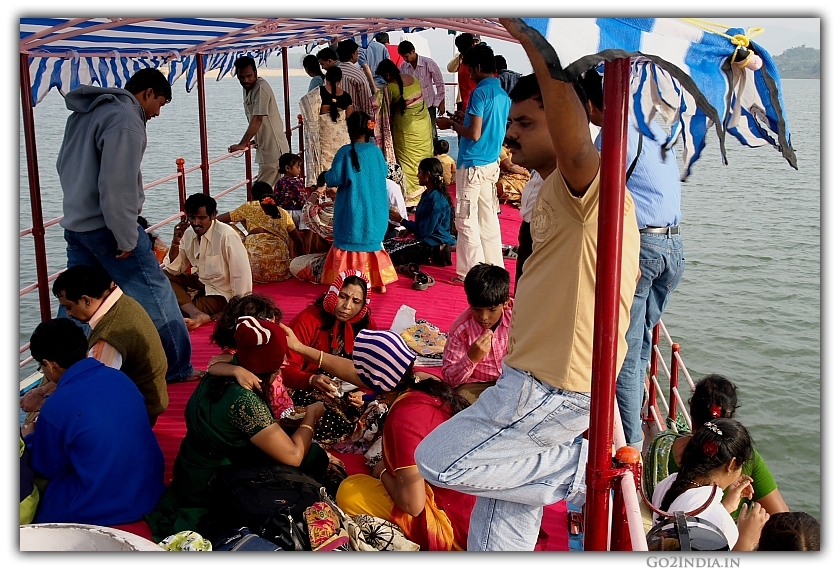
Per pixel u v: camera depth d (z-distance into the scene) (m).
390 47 13.21
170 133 34.41
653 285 4.53
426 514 3.66
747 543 3.56
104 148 4.73
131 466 3.89
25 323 12.24
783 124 2.38
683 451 4.07
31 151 5.67
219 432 3.78
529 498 2.88
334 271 7.27
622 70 2.16
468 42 10.51
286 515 3.47
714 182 35.97
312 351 4.72
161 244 7.15
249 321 3.82
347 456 4.53
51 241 17.09
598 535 2.45
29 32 4.89
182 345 5.51
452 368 4.75
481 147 7.34
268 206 7.79
